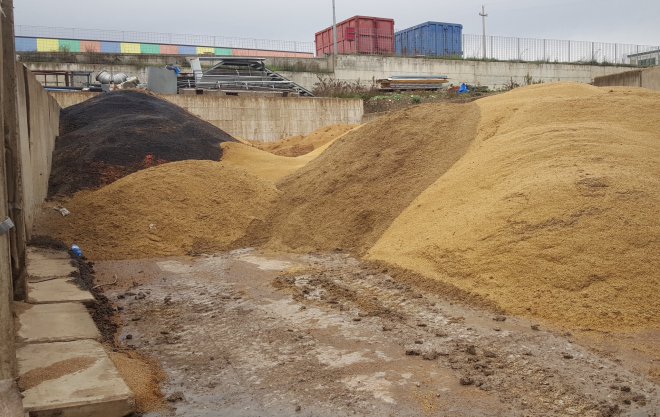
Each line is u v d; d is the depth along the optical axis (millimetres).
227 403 4719
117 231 11367
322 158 14070
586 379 4820
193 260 10414
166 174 12891
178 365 5539
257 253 10773
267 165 16438
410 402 4598
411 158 11641
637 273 6301
